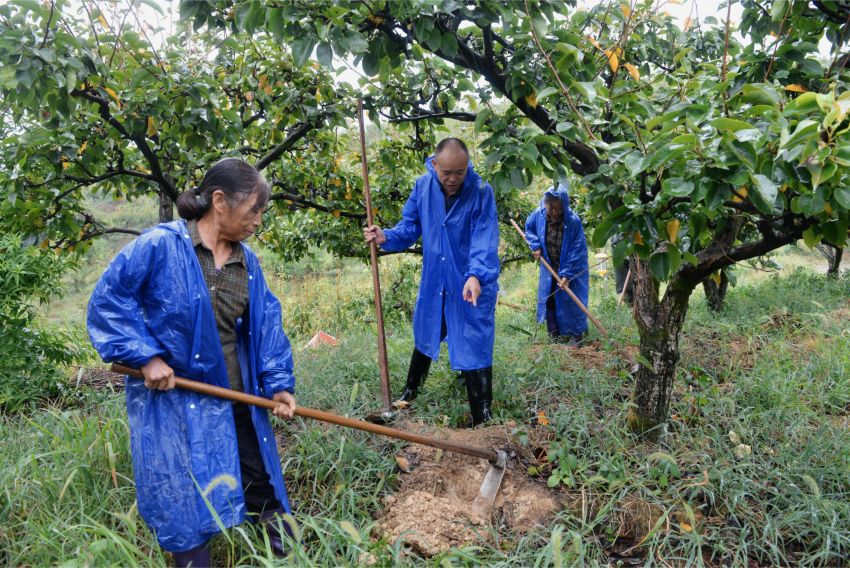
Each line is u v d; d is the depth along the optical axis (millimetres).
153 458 2266
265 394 2582
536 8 2939
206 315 2334
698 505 3012
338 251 7477
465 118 4398
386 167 6645
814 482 2791
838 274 9602
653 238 2699
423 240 3830
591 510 2979
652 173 2658
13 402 4340
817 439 3367
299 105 4824
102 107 3945
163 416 2287
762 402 4098
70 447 3059
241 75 4988
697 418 3750
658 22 4285
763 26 3242
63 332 4875
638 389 3547
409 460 3371
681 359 4914
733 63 3281
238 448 2549
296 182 6129
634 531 2908
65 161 4543
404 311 8320
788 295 7676
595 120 3117
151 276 2273
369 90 4594
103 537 2535
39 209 4754
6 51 3020
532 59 3145
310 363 4855
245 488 2607
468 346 3697
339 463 3145
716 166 2164
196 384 2311
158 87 4047
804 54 2928
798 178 2096
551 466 3350
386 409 3801
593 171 3504
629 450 3398
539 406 4023
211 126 4156
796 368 4512
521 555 2654
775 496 3004
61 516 2650
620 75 4035
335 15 2803
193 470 2277
